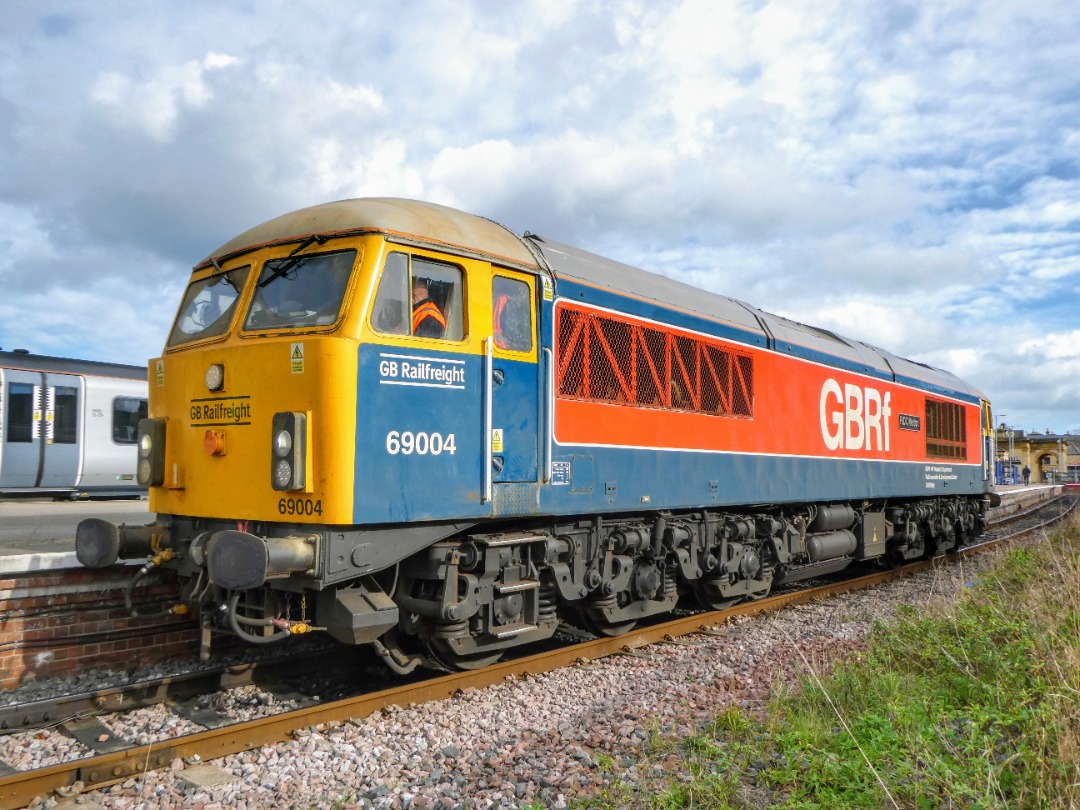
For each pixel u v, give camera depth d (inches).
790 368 442.6
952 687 243.6
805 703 233.6
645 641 335.9
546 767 195.6
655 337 342.0
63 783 182.2
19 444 724.0
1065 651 226.5
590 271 316.8
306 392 221.5
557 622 305.7
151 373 278.2
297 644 305.7
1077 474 2829.7
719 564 388.2
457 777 190.2
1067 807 158.9
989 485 773.9
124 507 706.8
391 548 233.1
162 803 176.7
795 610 417.1
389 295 235.5
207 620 244.5
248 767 194.2
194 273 288.4
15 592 259.1
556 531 297.9
